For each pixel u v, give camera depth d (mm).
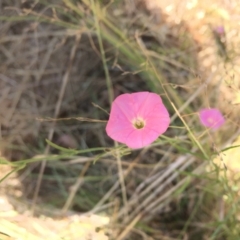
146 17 507
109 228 486
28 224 483
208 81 487
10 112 508
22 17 496
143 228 487
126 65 508
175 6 507
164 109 368
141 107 371
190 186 487
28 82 513
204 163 477
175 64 496
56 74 514
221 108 487
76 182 496
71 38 510
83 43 509
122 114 372
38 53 514
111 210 489
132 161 502
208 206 484
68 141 505
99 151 506
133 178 499
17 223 482
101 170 502
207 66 503
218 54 500
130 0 503
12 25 512
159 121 367
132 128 370
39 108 511
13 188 494
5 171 496
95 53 510
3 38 512
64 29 509
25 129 506
